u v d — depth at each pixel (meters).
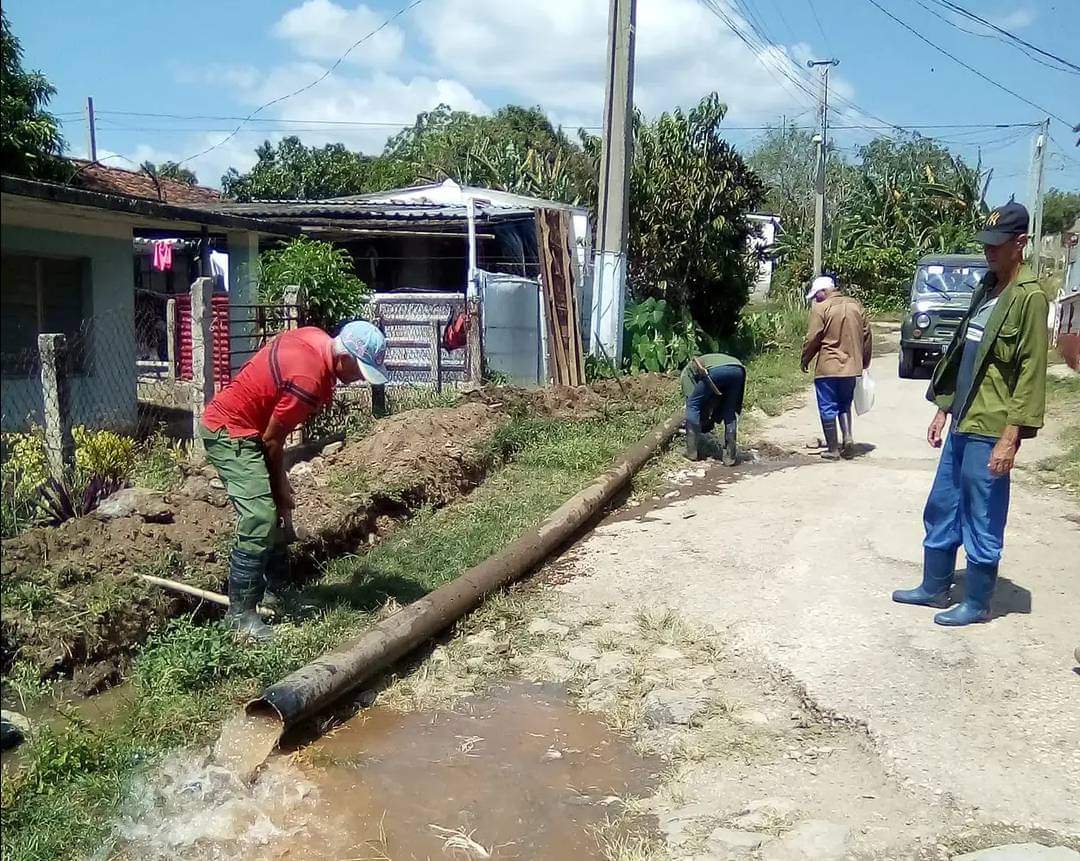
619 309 15.83
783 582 5.75
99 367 7.37
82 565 5.05
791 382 15.65
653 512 7.59
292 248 12.21
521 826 3.46
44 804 3.45
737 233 19.75
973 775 3.61
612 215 15.66
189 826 3.40
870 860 3.16
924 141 47.91
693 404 9.23
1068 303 20.77
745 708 4.26
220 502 6.23
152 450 7.43
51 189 6.70
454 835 3.40
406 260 17.27
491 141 35.59
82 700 4.31
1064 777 3.58
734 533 6.82
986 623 4.98
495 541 6.28
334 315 12.12
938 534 5.12
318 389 4.70
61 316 7.21
